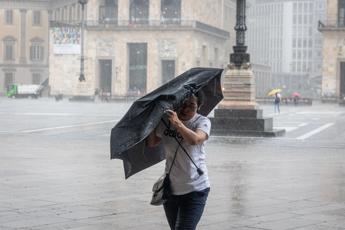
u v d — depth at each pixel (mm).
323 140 31094
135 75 110125
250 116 33312
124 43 109438
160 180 7586
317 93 187750
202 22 112688
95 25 110312
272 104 92875
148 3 109812
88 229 10609
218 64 123188
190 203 7473
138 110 7320
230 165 20406
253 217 11797
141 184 15820
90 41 111000
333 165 20656
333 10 98500
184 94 7406
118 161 21141
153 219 11477
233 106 33531
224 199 13766
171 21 107688
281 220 11531
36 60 138750
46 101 96000
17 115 51969
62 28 113250
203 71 7840
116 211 12211
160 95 7344
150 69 108438
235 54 34031
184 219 7434
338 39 98312
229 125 33375
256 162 21375
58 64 114188
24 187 15109
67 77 113688
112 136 7320
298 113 61469
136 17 110375
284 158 22844
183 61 107062
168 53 107750
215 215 11945
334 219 11656
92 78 111125
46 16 139250
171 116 7305
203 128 7520
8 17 137625
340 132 36250
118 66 109875
